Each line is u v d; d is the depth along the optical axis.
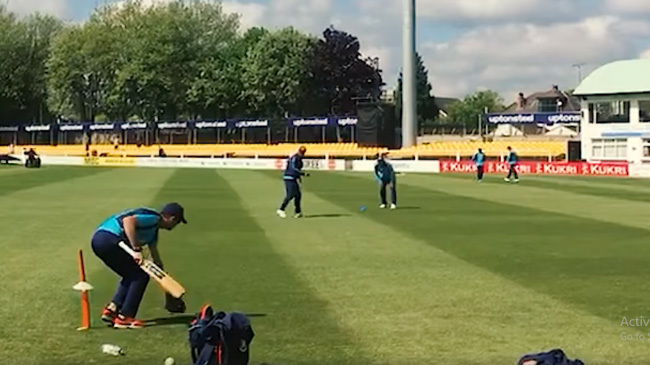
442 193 32.94
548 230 18.97
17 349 8.38
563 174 53.12
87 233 18.64
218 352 6.93
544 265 13.66
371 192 33.81
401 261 14.15
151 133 93.06
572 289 11.47
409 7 65.25
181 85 96.44
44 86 107.69
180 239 17.31
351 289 11.52
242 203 27.50
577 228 19.38
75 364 7.86
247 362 7.15
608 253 15.11
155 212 9.45
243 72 92.00
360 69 89.94
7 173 53.72
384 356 8.09
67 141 100.31
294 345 8.48
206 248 15.93
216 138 89.06
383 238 17.45
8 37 105.06
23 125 105.44
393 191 25.59
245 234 18.23
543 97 133.00
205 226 19.89
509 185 39.12
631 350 8.27
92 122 101.88
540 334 8.90
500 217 22.22
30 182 41.84
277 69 89.38
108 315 9.31
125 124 92.19
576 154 65.19
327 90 90.25
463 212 23.88
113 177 48.03
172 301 9.70
